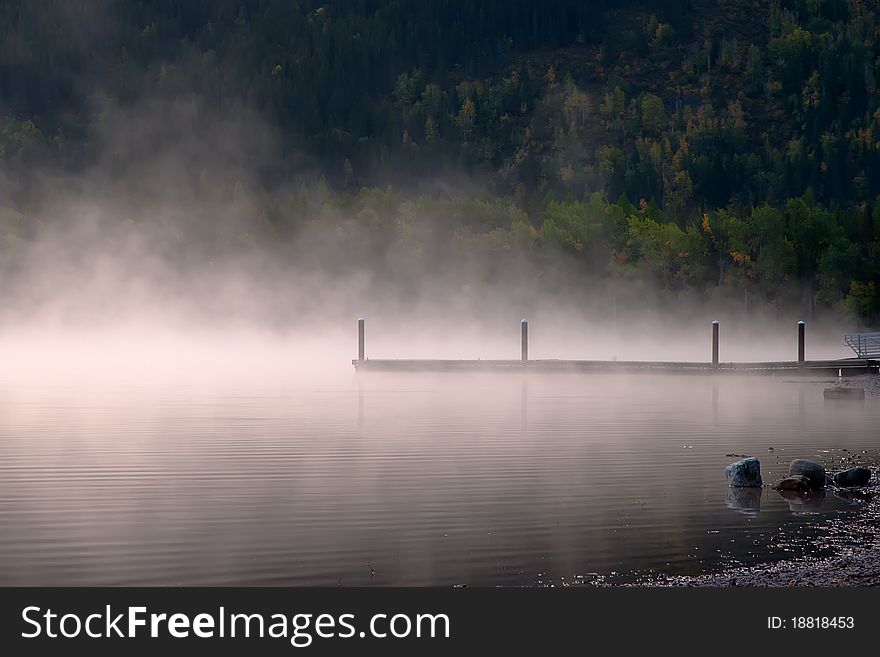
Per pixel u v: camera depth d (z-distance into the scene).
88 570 38.44
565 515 46.28
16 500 49.25
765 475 56.06
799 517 45.81
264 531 43.47
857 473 53.81
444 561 39.28
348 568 38.59
